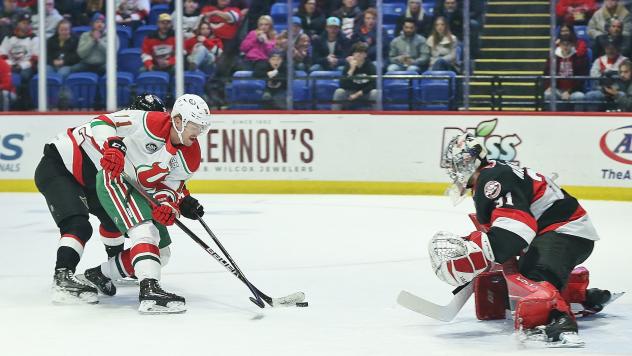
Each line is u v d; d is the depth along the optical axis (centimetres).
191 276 848
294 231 1166
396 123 1602
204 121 671
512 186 584
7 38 1900
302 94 1819
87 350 571
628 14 1764
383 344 585
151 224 693
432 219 1286
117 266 727
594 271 875
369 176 1616
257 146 1634
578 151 1542
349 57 1778
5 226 1220
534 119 1555
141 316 673
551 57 1675
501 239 571
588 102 1705
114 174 662
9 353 566
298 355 557
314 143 1623
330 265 916
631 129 1515
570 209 607
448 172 607
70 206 720
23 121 1675
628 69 1714
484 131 1574
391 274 864
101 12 1955
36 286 803
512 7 1859
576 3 1831
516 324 576
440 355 556
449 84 1762
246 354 559
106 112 1655
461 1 1817
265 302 728
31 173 1680
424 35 1819
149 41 1859
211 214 1343
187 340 597
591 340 591
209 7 1867
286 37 1825
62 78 1881
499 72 1848
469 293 626
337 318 668
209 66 1853
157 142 681
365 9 1806
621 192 1524
